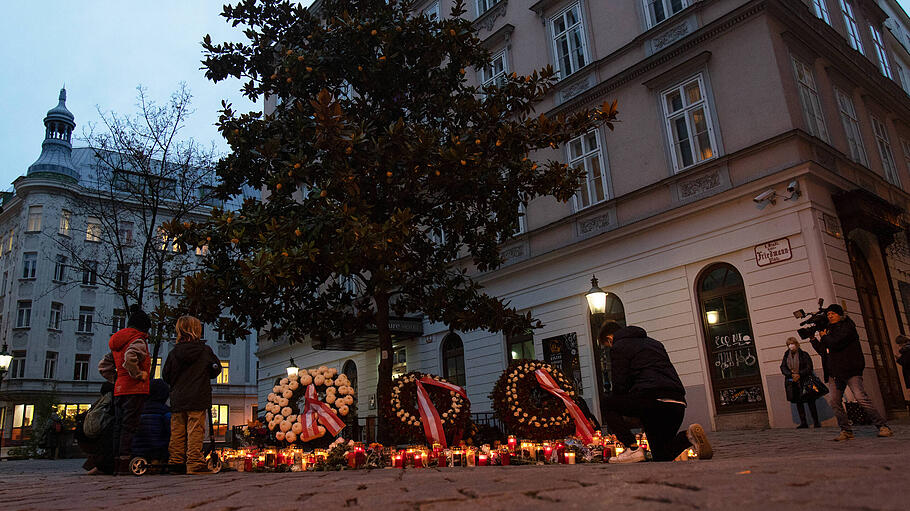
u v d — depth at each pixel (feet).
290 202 29.81
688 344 42.52
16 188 131.23
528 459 21.50
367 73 31.19
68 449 69.36
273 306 31.40
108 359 23.81
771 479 7.81
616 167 49.08
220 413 135.54
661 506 6.15
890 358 44.42
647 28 49.11
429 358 61.82
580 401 26.99
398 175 29.60
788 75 41.78
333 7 33.71
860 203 39.24
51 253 126.41
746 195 40.73
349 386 27.35
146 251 52.90
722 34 44.06
